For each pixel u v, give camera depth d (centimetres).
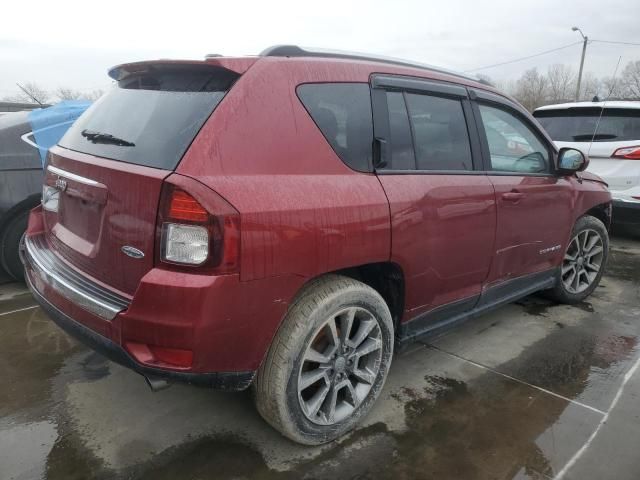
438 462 231
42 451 229
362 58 256
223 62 203
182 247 181
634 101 632
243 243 185
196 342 184
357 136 236
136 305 185
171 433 244
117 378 290
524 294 368
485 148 306
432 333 292
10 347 322
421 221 252
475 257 296
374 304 242
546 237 362
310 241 204
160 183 183
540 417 267
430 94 278
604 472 228
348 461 229
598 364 328
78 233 230
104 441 237
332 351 232
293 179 206
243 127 196
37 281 245
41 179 402
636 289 479
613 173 604
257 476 218
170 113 206
